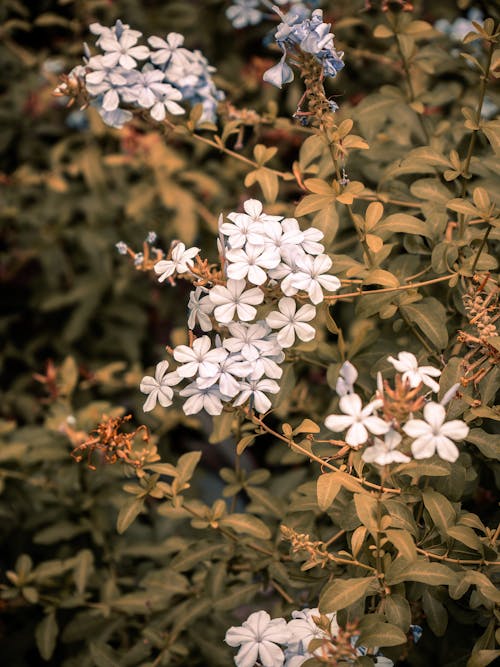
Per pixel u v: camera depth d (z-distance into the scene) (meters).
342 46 0.94
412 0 0.97
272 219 0.64
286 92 1.08
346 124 0.65
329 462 0.71
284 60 0.65
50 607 0.84
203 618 0.81
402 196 0.77
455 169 0.71
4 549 0.95
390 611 0.62
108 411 0.89
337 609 0.60
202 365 0.62
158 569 0.89
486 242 0.71
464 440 0.66
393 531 0.61
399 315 0.74
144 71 0.76
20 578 0.83
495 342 0.62
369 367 0.73
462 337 0.64
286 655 0.61
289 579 0.72
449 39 0.92
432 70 0.81
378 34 0.79
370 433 0.59
